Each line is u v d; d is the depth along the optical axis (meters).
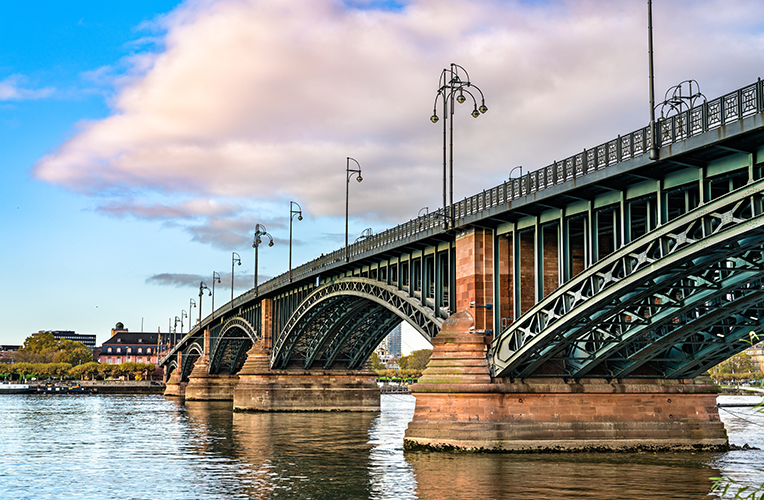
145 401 149.38
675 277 34.44
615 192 36.62
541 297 41.72
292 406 92.56
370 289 65.44
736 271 33.53
